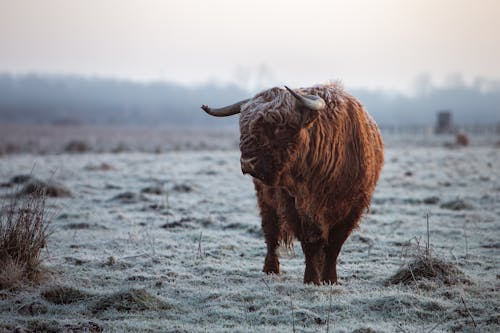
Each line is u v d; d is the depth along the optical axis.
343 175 26.39
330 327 22.05
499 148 110.56
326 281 27.61
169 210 46.91
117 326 22.11
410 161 84.00
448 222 43.59
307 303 24.58
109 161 83.69
